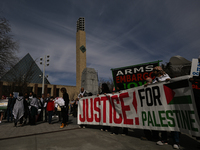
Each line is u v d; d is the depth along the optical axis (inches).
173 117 115.1
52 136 159.6
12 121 346.9
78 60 2421.3
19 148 116.9
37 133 181.0
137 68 222.7
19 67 684.1
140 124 141.8
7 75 642.8
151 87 135.0
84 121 215.3
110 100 179.6
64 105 229.0
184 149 109.7
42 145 124.6
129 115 154.5
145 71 216.4
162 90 125.8
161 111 124.3
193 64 128.3
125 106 160.2
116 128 167.8
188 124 103.3
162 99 125.0
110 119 175.5
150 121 132.7
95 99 203.3
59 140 140.8
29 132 193.6
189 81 106.0
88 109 212.1
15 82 651.5
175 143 114.3
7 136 167.9
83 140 139.8
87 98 216.2
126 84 227.1
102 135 161.6
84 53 2452.0
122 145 123.0
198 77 103.1
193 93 103.0
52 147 118.5
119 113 165.9
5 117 408.2
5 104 347.9
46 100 338.0
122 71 233.9
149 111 134.6
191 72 127.9
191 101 103.1
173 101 116.4
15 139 149.3
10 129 225.3
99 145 123.3
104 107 186.5
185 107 106.7
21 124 260.5
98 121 193.9
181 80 111.7
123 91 165.3
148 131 138.0
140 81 217.9
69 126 239.5
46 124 282.2
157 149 111.1
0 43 579.5
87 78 770.8
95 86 792.9
